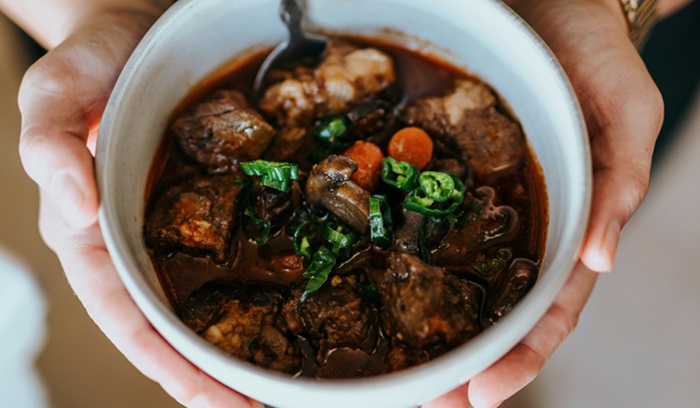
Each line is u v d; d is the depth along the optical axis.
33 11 0.39
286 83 0.32
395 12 0.33
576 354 0.50
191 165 0.32
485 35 0.31
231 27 0.32
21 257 0.51
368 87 0.33
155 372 0.27
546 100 0.28
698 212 0.54
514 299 0.27
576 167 0.26
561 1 0.35
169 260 0.30
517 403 0.48
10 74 0.56
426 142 0.32
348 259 0.29
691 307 0.51
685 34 0.45
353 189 0.29
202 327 0.28
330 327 0.28
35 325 0.49
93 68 0.33
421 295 0.26
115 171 0.27
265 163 0.29
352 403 0.24
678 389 0.49
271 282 0.29
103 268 0.30
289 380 0.23
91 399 0.48
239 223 0.30
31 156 0.29
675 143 0.54
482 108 0.32
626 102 0.32
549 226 0.28
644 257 0.52
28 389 0.48
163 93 0.31
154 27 0.30
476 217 0.30
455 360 0.24
